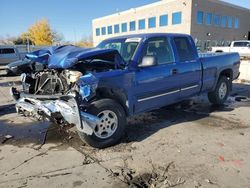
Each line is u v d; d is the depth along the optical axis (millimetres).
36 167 3729
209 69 6285
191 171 3527
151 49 4992
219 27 38062
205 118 5902
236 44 23938
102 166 3721
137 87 4664
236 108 6766
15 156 4102
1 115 6480
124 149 4285
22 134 5070
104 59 4492
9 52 21547
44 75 4684
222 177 3363
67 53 4188
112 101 4336
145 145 4426
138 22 41656
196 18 34250
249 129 5145
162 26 37469
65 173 3543
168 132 5020
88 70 4477
